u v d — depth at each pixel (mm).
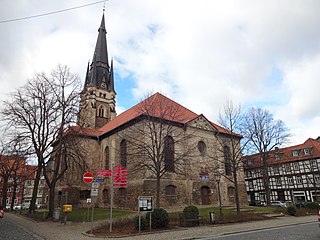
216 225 17547
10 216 34219
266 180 36156
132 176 29516
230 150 31969
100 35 62781
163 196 28016
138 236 13422
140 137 28219
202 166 32250
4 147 23750
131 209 28703
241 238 12016
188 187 30328
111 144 36062
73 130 25500
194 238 12594
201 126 33625
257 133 36688
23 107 24234
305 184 46500
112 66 60969
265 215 23312
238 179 36250
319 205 28641
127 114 42500
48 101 25281
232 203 33844
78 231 15492
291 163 49344
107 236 13367
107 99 57125
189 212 17203
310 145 48312
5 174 48469
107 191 34719
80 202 35781
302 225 17250
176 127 31188
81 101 27656
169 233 14203
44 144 24891
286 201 46875
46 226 18797
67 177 35812
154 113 24062
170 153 26406
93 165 37969
